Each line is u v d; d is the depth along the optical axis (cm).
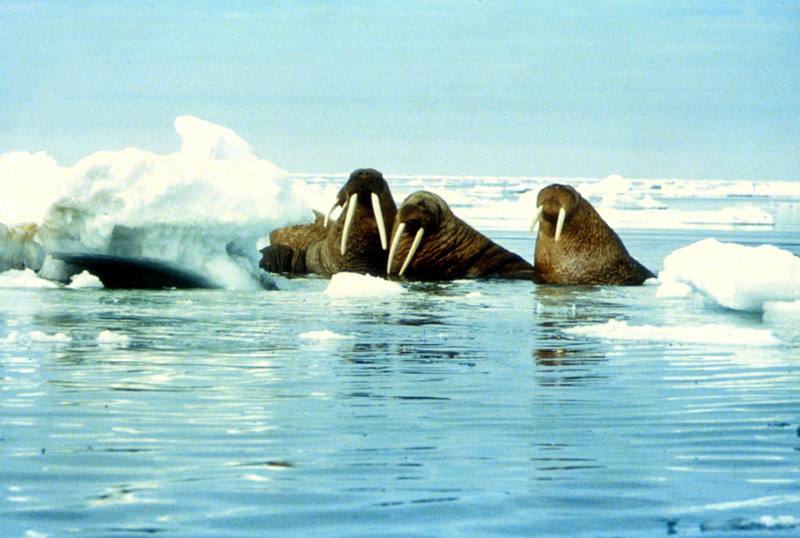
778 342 2656
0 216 4206
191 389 2042
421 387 2086
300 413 1850
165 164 3784
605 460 1565
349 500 1376
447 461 1555
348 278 3872
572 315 3250
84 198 3681
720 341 2673
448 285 4238
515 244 6969
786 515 1320
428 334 2805
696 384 2128
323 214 5116
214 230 3838
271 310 3284
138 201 3700
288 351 2498
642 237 8088
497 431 1734
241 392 2019
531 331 2877
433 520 1306
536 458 1574
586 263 4353
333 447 1627
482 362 2375
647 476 1485
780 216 12925
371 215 4578
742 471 1510
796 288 3291
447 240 4625
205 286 3972
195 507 1343
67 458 1551
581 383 2138
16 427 1731
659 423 1795
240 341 2648
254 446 1630
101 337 2645
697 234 8556
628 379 2180
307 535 1255
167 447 1617
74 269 4050
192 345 2572
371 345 2603
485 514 1328
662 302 3644
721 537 1247
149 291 3791
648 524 1292
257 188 3884
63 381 2102
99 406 1884
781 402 1962
